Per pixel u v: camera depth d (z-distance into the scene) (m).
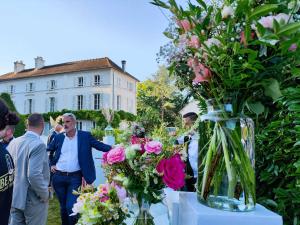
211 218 0.97
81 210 1.16
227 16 0.98
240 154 1.05
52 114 28.84
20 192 2.89
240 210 1.02
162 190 1.23
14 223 2.97
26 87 41.84
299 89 1.29
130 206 1.19
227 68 0.97
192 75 1.12
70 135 3.87
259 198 1.51
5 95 11.32
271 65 1.00
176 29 1.15
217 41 0.96
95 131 10.09
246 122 1.08
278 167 1.50
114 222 1.15
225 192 1.04
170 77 1.21
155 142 1.19
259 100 1.15
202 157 1.13
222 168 1.06
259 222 0.97
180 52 1.08
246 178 1.04
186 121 3.10
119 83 38.56
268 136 1.53
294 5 1.00
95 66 37.72
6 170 1.62
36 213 2.99
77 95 37.97
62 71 39.06
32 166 2.88
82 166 3.76
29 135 3.05
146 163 1.16
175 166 1.17
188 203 1.12
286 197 1.39
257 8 0.91
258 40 0.92
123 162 1.19
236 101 1.06
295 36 0.93
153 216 1.20
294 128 1.37
